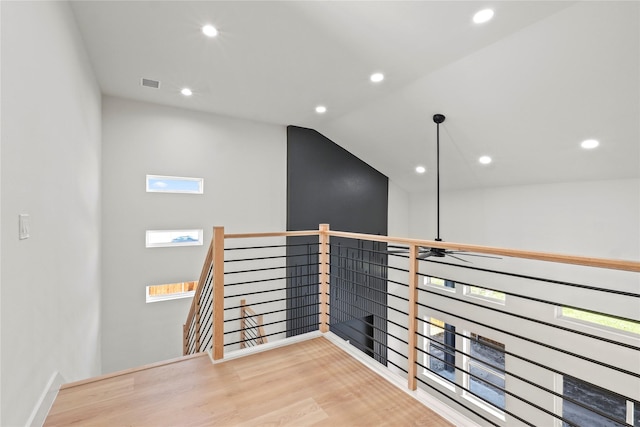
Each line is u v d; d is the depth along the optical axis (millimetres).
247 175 4973
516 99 3252
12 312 1283
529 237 4820
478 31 2570
